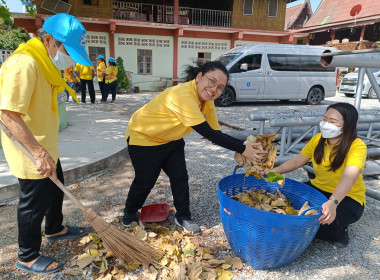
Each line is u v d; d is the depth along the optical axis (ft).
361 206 8.08
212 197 11.28
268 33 57.72
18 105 5.43
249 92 33.94
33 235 6.84
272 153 7.33
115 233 6.94
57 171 7.57
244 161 7.47
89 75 32.86
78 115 24.64
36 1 47.03
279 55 34.30
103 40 51.57
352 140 7.54
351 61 11.49
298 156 8.98
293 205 8.50
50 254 7.75
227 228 7.34
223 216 7.36
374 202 11.06
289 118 13.96
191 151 17.24
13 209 9.88
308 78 35.76
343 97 47.37
